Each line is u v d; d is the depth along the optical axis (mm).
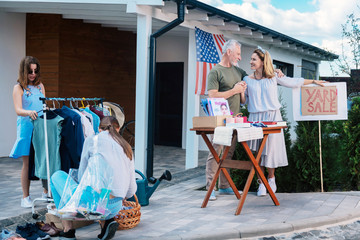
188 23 8250
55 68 9516
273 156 5883
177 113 12312
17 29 9680
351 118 6594
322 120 6590
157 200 5980
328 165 6508
